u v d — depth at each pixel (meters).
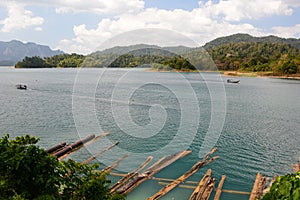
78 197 5.12
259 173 13.49
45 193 4.70
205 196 10.71
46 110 29.06
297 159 16.09
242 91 49.16
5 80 61.38
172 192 10.95
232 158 15.45
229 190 11.84
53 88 47.03
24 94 41.19
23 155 4.62
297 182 3.58
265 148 17.89
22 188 4.62
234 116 27.69
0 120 24.44
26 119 24.72
